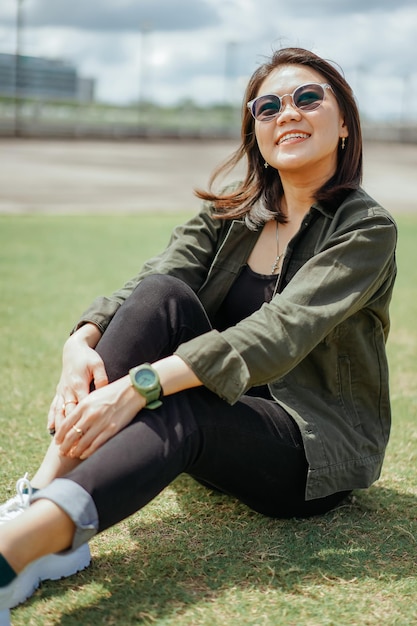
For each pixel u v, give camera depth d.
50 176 20.55
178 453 1.81
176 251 2.49
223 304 2.38
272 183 2.39
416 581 1.95
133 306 2.05
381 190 20.09
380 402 2.26
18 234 9.94
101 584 1.90
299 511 2.21
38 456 2.81
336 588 1.91
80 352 2.06
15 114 40.91
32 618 1.74
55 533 1.62
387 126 59.16
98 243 9.43
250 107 2.29
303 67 2.26
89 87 60.88
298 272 2.08
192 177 22.48
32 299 5.99
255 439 1.97
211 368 1.87
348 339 2.17
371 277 2.07
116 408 1.81
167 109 54.81
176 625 1.72
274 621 1.75
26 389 3.70
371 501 2.47
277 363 1.92
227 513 2.36
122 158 30.06
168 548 2.11
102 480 1.67
